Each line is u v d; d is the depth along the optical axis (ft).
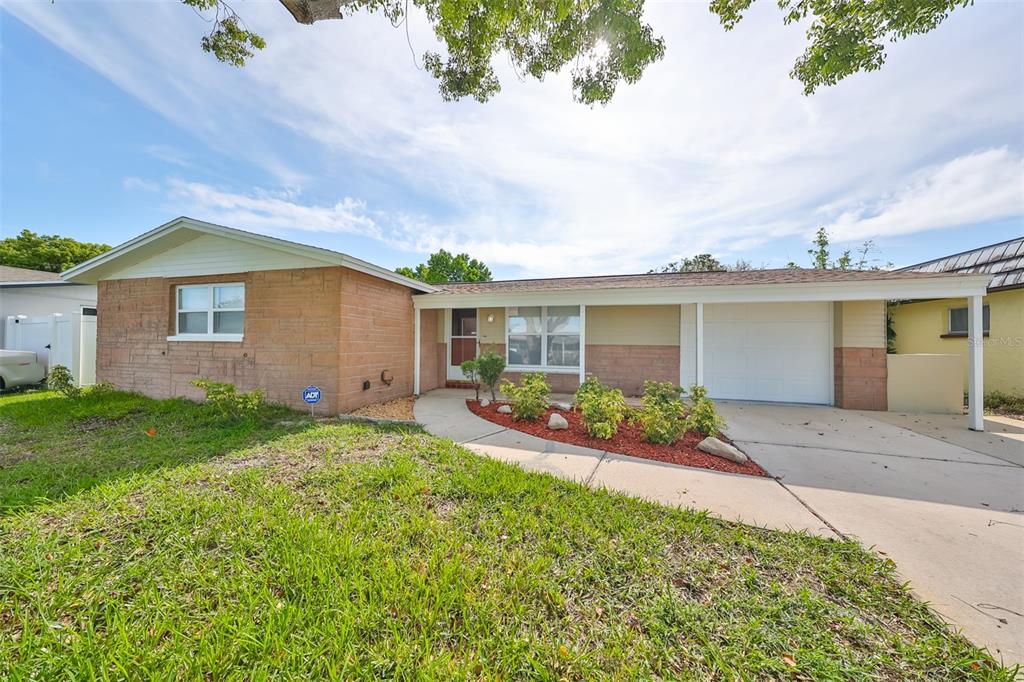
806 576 7.50
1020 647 5.78
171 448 14.67
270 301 23.76
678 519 9.73
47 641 5.57
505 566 7.57
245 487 10.84
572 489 11.50
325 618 6.09
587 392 21.36
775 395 29.91
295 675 5.14
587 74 18.72
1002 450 16.74
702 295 25.04
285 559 7.52
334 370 22.44
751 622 6.19
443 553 7.81
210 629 5.89
